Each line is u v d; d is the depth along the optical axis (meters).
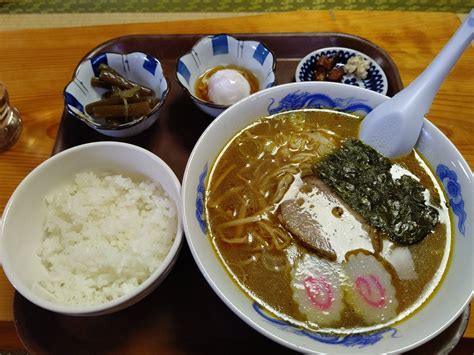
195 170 0.28
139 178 0.32
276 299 0.26
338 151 0.32
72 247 0.29
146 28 0.43
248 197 0.30
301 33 0.41
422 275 0.27
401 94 0.30
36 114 0.38
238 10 0.55
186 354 0.27
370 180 0.30
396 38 0.42
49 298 0.26
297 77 0.39
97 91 0.38
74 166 0.31
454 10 0.55
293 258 0.28
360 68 0.40
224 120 0.30
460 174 0.28
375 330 0.25
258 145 0.32
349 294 0.26
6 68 0.40
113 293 0.28
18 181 0.35
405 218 0.28
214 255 0.27
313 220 0.29
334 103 0.32
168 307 0.28
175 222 0.30
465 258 0.26
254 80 0.40
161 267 0.25
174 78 0.39
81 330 0.28
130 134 0.35
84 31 0.42
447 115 0.37
